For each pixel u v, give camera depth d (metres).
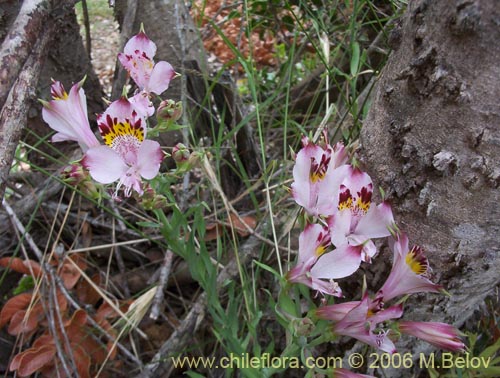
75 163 0.28
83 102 0.29
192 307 0.45
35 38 0.29
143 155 0.27
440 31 0.25
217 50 0.83
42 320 0.45
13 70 0.28
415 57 0.27
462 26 0.24
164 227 0.32
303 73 0.73
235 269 0.43
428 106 0.27
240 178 0.52
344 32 0.55
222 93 0.50
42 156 0.52
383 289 0.29
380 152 0.30
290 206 0.47
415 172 0.29
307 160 0.28
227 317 0.34
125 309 0.47
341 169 0.28
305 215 0.28
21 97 0.28
